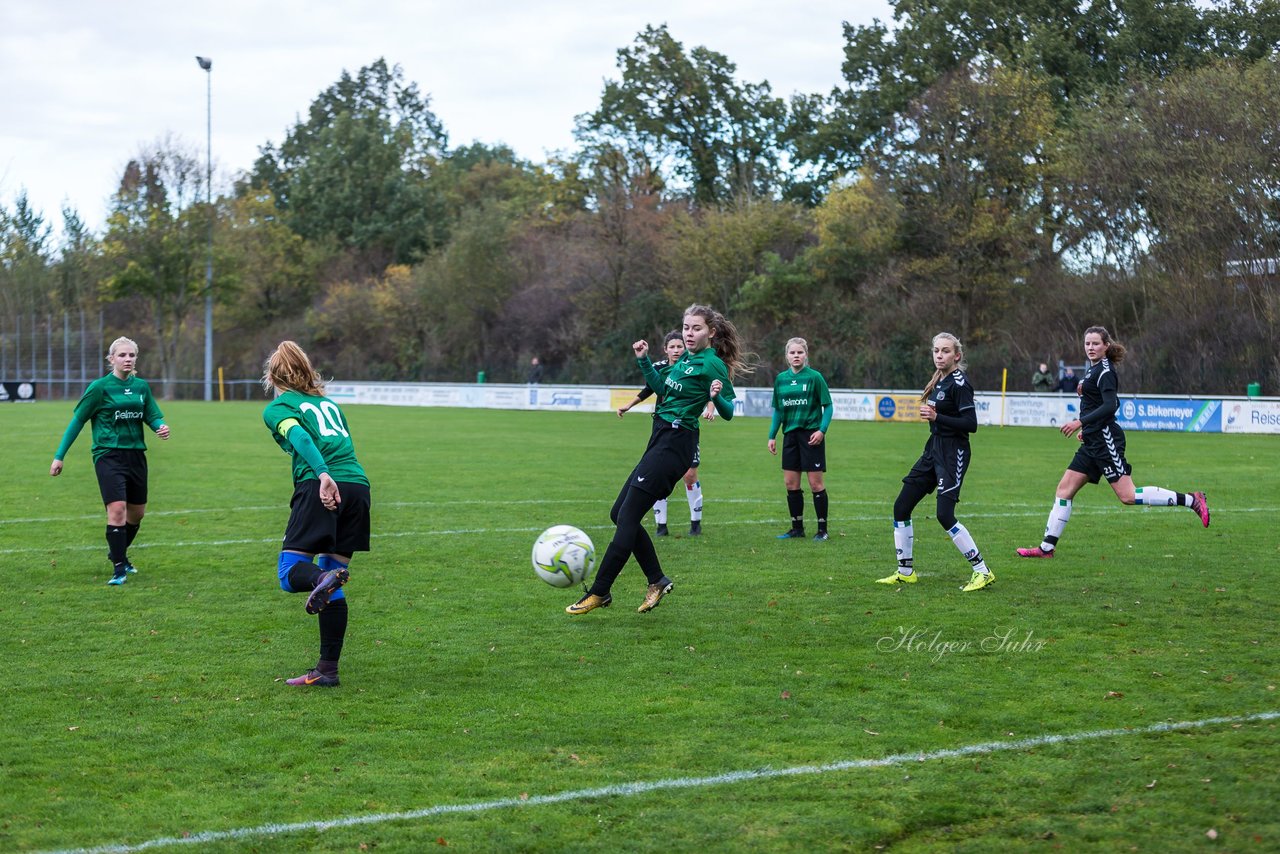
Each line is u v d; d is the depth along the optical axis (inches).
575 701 222.4
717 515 509.4
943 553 401.7
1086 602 312.3
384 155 2792.8
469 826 162.2
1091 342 381.1
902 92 1962.4
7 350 2247.8
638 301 1972.2
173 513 510.9
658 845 155.7
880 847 154.9
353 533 243.6
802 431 434.0
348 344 2388.0
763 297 1809.8
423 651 263.7
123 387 357.1
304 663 253.4
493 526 470.6
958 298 1648.6
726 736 200.1
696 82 2223.2
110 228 2160.4
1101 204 1455.5
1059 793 172.1
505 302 2186.3
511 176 2962.6
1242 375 1293.1
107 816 166.4
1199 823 160.4
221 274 2190.0
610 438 1024.9
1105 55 1802.4
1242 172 1318.9
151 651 264.2
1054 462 773.3
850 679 236.1
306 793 175.2
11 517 496.7
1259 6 1711.4
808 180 2218.3
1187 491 581.9
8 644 270.8
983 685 230.5
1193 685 228.2
